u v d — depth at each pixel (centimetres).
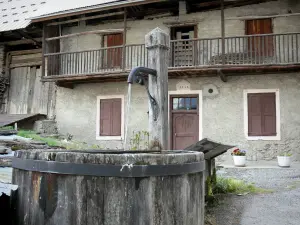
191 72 1176
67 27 1452
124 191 208
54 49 1415
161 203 215
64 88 1437
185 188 230
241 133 1191
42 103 1502
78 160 212
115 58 1369
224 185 632
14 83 1591
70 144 1008
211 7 1263
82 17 1363
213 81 1229
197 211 246
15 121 1347
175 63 1277
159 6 1307
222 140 1203
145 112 1292
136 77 362
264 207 520
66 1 1434
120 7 1207
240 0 1196
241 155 1014
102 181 209
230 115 1205
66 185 215
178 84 1258
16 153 250
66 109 1427
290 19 1190
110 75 1234
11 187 239
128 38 1352
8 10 1597
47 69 1370
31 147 607
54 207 217
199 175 251
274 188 670
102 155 210
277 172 894
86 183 211
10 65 1605
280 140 1159
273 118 1173
